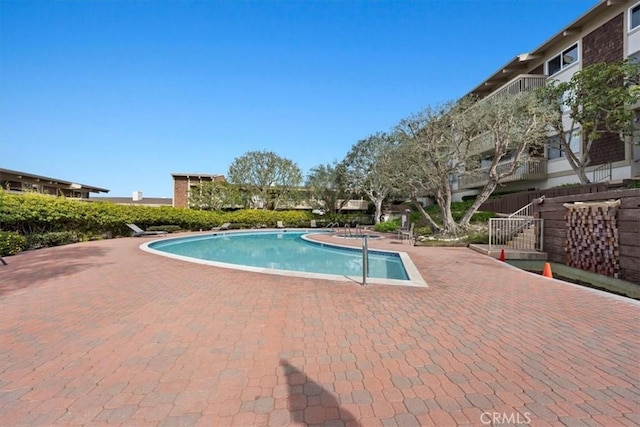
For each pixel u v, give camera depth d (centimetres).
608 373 280
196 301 512
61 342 352
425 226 2006
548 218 945
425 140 1516
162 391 256
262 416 224
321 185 3450
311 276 705
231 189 3222
